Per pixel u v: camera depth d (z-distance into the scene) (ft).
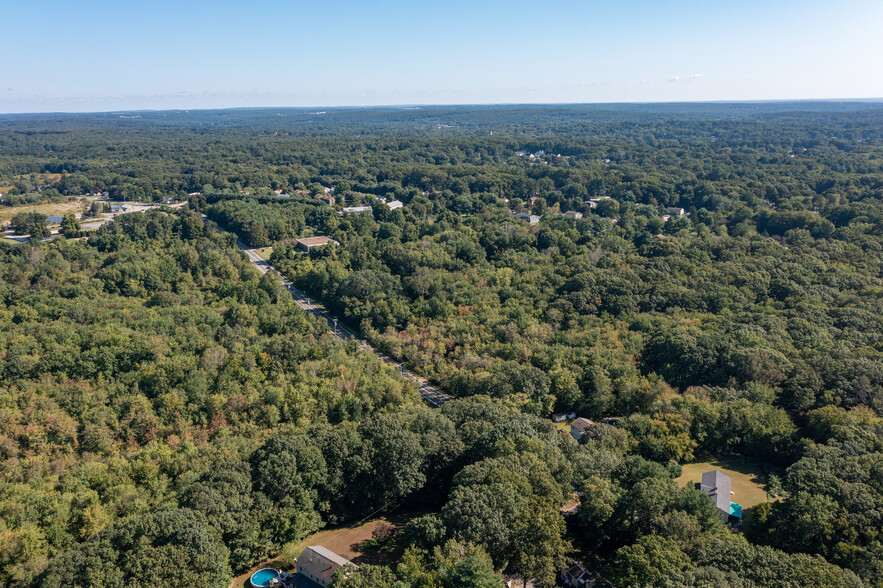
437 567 245.86
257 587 271.69
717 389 434.30
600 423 396.98
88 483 333.01
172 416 431.43
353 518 332.39
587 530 303.27
